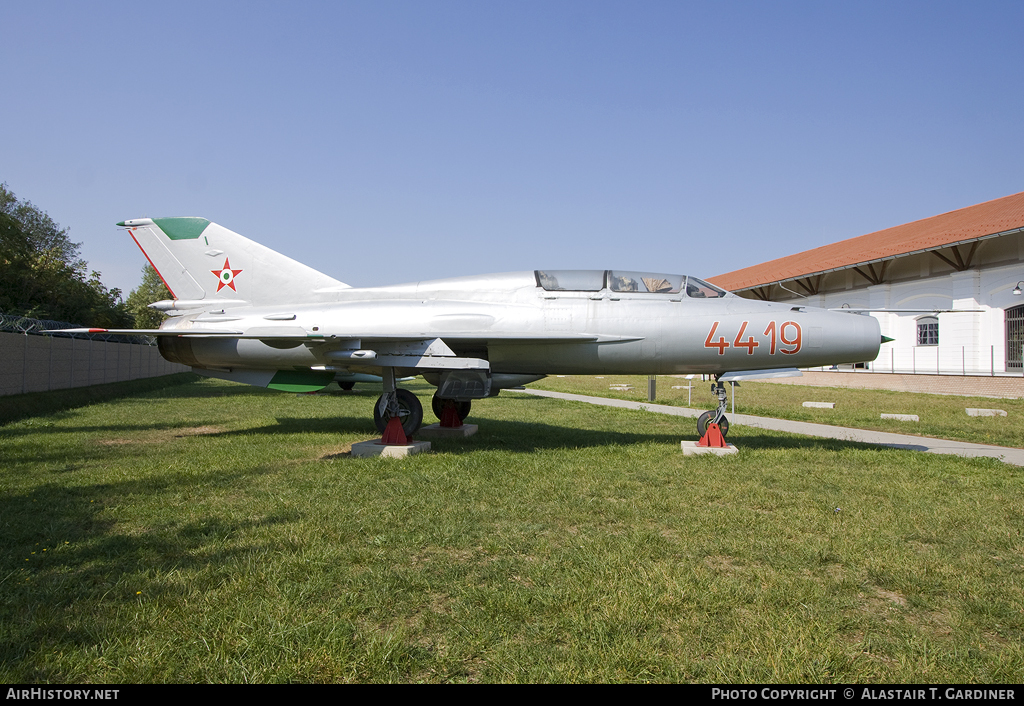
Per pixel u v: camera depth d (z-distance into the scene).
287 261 11.40
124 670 2.92
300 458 8.70
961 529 5.33
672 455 8.94
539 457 8.61
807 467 8.08
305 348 10.59
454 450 9.48
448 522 5.35
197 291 11.57
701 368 9.98
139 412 15.43
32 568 4.23
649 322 9.68
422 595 3.82
